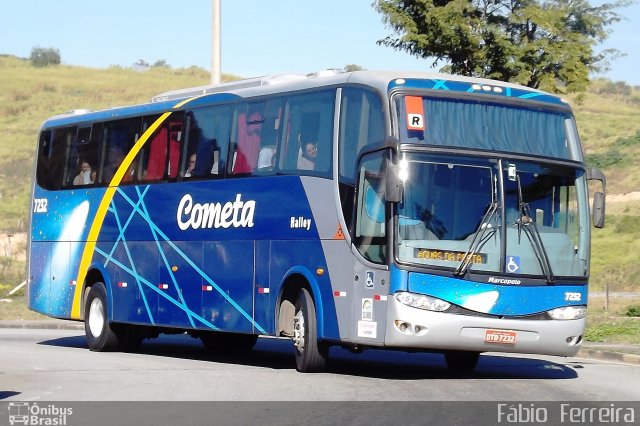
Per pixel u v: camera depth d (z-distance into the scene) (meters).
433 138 16.22
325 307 17.16
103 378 16.92
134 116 22.36
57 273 24.19
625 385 16.56
